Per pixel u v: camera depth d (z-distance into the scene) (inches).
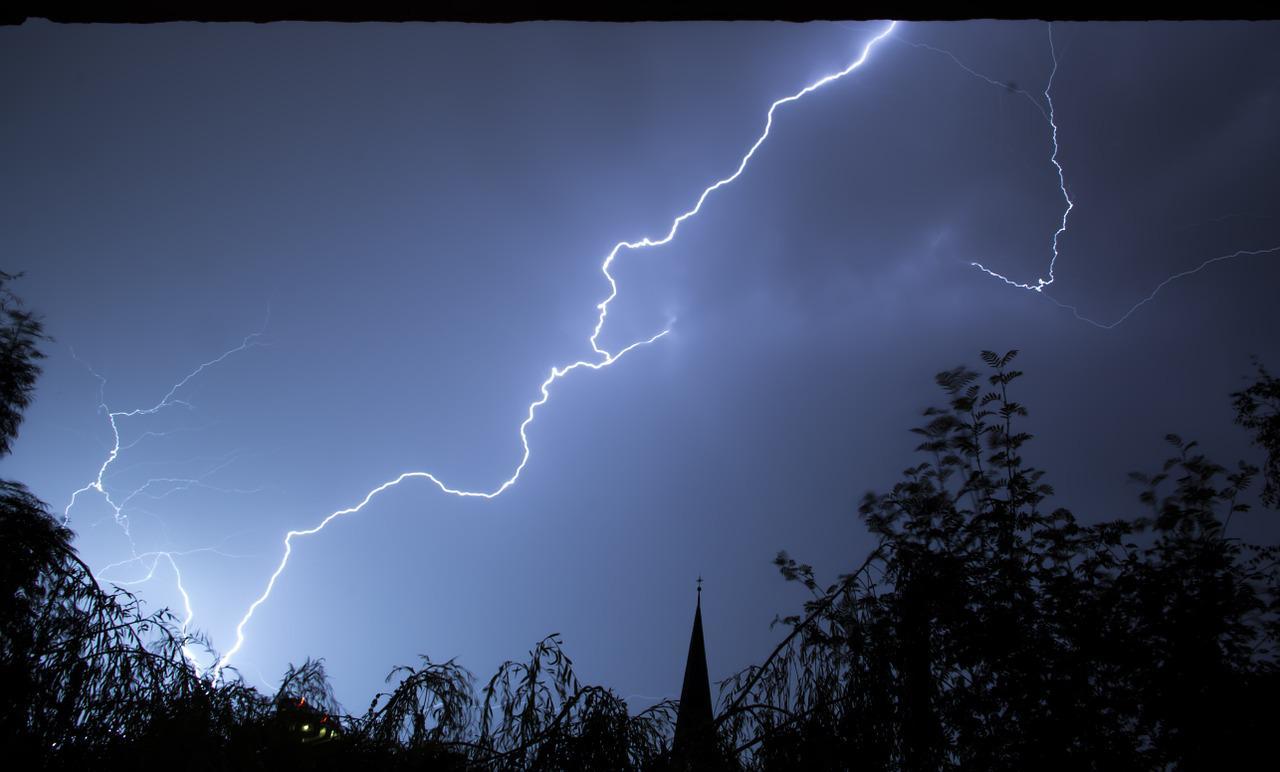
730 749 175.9
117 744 158.7
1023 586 207.9
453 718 173.8
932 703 192.9
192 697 166.4
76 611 185.6
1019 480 223.8
